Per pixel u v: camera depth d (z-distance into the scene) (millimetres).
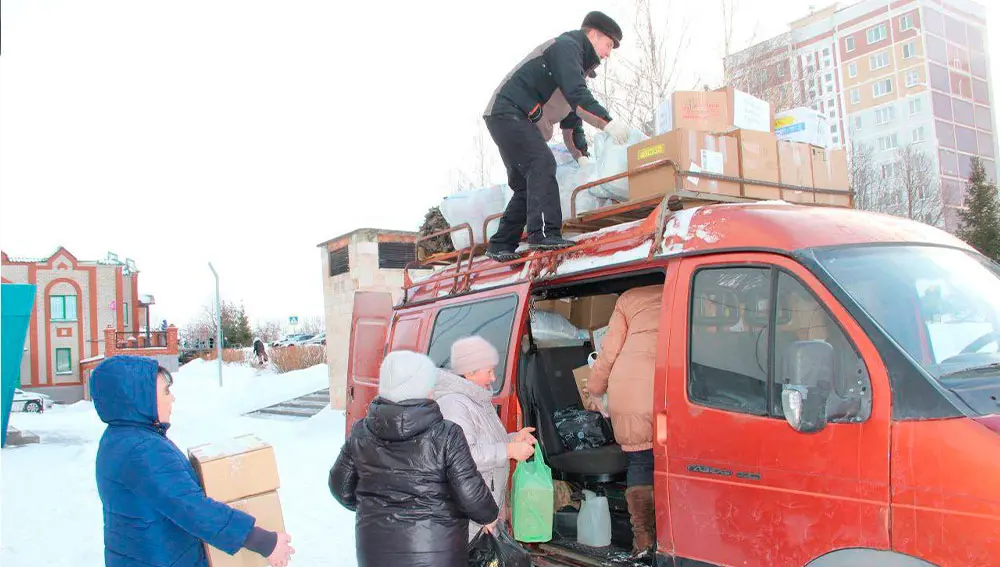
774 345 3342
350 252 17906
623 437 4312
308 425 16328
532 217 4812
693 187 4379
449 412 3826
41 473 10734
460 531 3320
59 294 46438
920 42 73000
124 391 3074
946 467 2668
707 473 3473
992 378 2898
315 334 66875
